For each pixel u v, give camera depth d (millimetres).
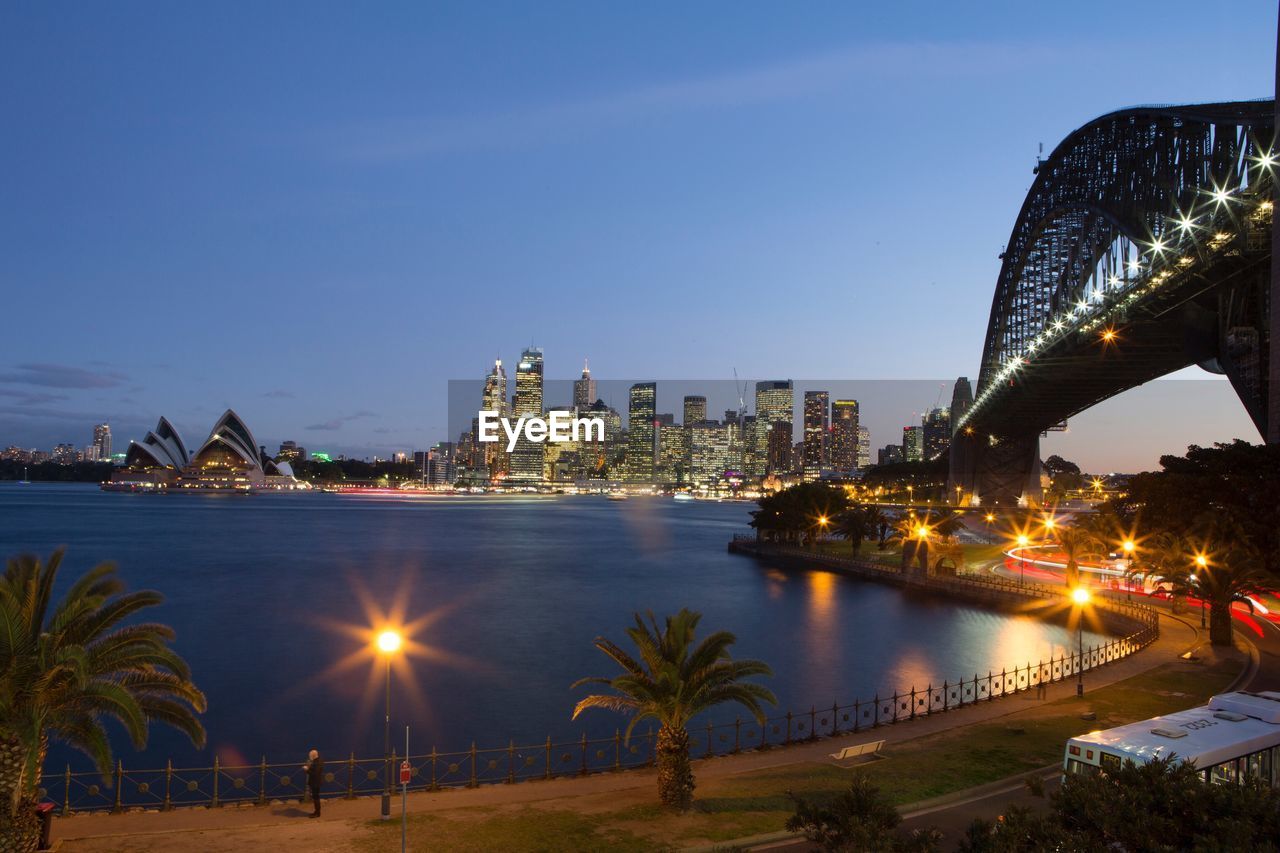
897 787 30391
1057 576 116750
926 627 86875
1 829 23172
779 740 48250
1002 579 107625
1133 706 42625
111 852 24594
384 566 150625
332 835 26297
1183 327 108125
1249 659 54188
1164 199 112375
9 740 23484
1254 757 23078
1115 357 135875
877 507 163375
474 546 199875
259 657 72438
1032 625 86688
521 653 75188
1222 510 80250
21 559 25953
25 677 23516
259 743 49219
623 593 116125
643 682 28953
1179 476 89375
